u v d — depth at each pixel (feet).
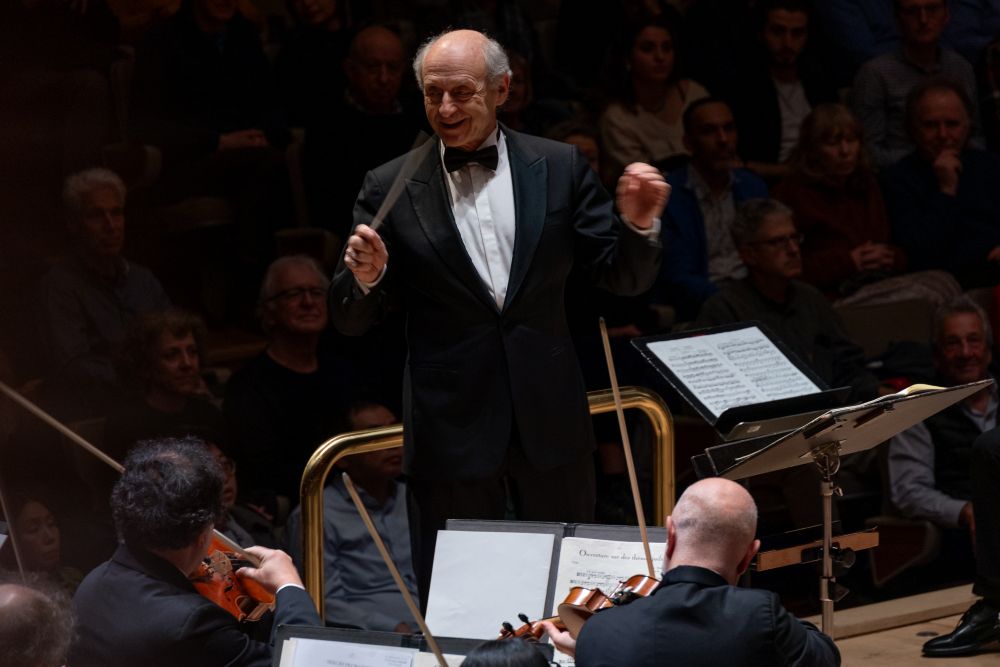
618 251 32.76
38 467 54.03
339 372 59.52
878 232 75.46
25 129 66.33
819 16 85.81
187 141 69.77
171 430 53.88
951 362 59.16
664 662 27.71
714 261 72.49
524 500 34.71
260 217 70.95
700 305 69.51
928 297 71.05
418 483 34.94
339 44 74.23
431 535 34.91
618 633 28.25
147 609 30.99
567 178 34.68
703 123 72.13
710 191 72.79
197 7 72.74
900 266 75.56
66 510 53.11
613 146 77.15
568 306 64.13
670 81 78.33
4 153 65.72
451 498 34.47
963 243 76.59
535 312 34.24
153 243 69.46
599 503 59.62
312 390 58.44
